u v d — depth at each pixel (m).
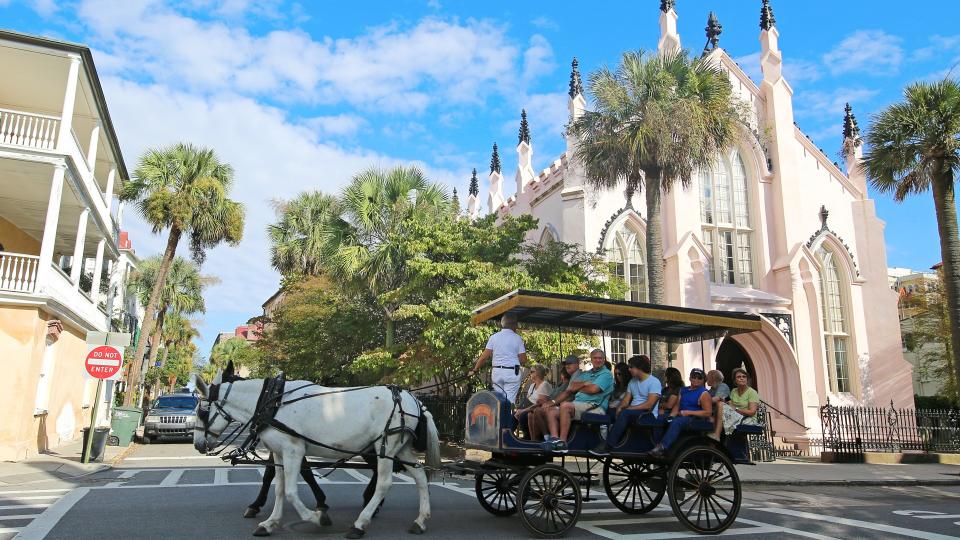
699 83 17.78
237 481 12.61
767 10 27.73
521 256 26.00
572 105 25.42
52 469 14.25
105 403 31.44
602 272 20.41
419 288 19.58
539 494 7.89
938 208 19.09
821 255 26.89
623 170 17.89
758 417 20.83
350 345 25.83
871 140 19.97
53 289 18.17
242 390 7.99
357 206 23.22
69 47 17.83
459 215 25.34
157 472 14.16
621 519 9.13
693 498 8.87
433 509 9.67
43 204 20.98
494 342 8.91
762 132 26.17
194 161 26.23
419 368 18.09
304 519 7.42
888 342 26.42
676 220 24.20
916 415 22.91
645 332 11.38
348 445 7.76
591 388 8.52
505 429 7.93
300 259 33.19
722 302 23.81
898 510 10.48
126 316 37.72
